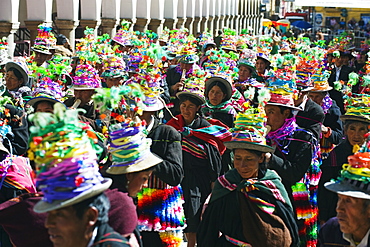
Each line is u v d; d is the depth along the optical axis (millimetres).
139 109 5203
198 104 8086
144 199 6957
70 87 8344
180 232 7141
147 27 31375
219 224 5793
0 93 7980
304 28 44375
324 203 7391
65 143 3732
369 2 22797
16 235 4988
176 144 6848
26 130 7820
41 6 20625
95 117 7777
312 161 7574
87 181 3779
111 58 9398
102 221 3859
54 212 3773
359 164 4566
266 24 36250
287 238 5660
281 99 7074
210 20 46844
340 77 15961
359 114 7352
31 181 6566
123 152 5062
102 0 25703
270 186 5730
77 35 26141
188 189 7922
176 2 34656
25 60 10602
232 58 12094
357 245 4605
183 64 12766
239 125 5793
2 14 18562
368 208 4500
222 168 8172
